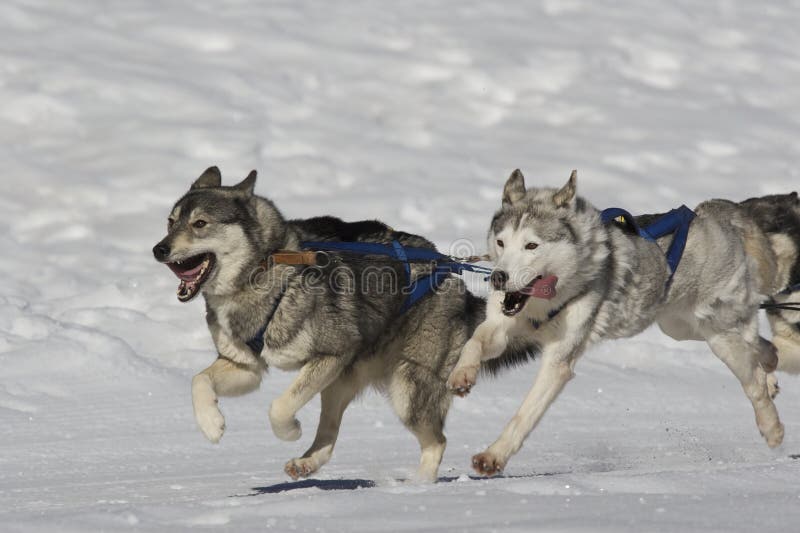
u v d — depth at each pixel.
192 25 39.41
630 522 7.65
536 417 12.30
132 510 8.90
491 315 12.58
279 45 38.97
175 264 12.38
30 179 28.83
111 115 32.62
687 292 14.12
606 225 12.92
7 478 12.76
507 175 32.16
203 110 33.62
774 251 15.80
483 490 9.39
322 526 7.93
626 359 21.17
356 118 35.16
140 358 18.92
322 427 12.96
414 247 13.36
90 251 25.62
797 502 8.39
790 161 35.47
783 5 49.50
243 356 12.54
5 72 33.97
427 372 13.12
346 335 12.40
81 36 37.38
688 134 36.56
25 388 17.28
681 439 15.88
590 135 35.78
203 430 11.57
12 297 21.86
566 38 42.88
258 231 12.30
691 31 45.38
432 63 39.34
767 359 15.15
